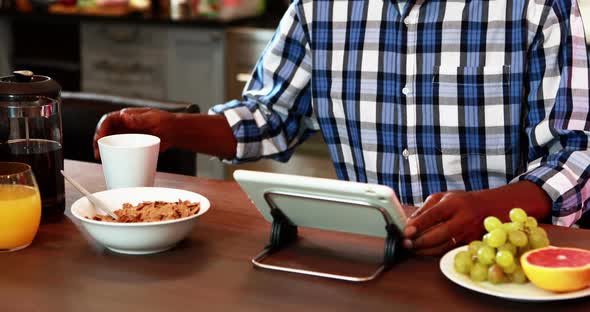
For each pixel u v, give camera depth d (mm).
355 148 1807
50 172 1355
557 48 1586
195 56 4078
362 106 1754
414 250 1193
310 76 1822
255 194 1218
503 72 1653
